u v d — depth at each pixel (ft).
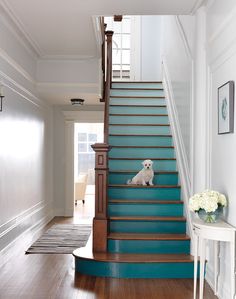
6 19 14.74
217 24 12.14
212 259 12.87
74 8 13.52
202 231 10.71
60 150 27.58
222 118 11.46
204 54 13.85
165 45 24.43
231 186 10.93
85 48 18.52
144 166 17.47
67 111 27.25
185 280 13.42
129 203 16.21
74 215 27.99
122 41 29.86
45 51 19.10
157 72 28.81
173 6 13.60
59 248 18.10
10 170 16.46
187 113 16.51
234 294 10.18
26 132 19.42
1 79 14.90
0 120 14.93
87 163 42.39
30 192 20.47
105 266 13.71
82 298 11.75
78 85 20.70
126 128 21.22
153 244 14.69
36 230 21.62
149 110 22.59
